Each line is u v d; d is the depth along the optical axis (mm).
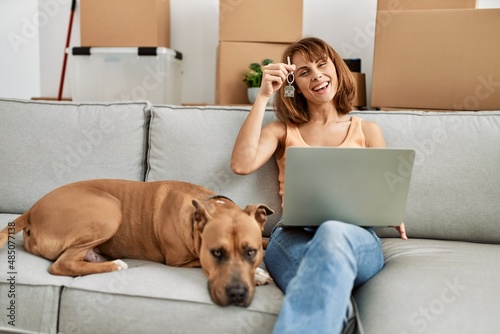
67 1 2980
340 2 2738
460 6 2180
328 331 1000
